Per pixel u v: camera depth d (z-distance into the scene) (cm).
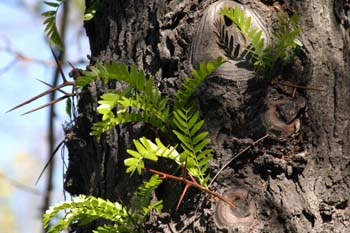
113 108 280
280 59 274
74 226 292
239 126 272
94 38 297
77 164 292
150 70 279
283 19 274
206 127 273
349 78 276
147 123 277
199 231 268
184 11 278
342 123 273
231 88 273
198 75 271
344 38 278
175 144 274
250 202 269
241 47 274
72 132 290
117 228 273
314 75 274
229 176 270
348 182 271
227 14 274
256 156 271
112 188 280
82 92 288
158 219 272
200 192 270
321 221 268
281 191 269
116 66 274
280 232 267
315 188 270
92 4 294
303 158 270
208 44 275
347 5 279
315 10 278
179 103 273
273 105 273
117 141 280
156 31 280
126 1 286
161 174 267
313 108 273
